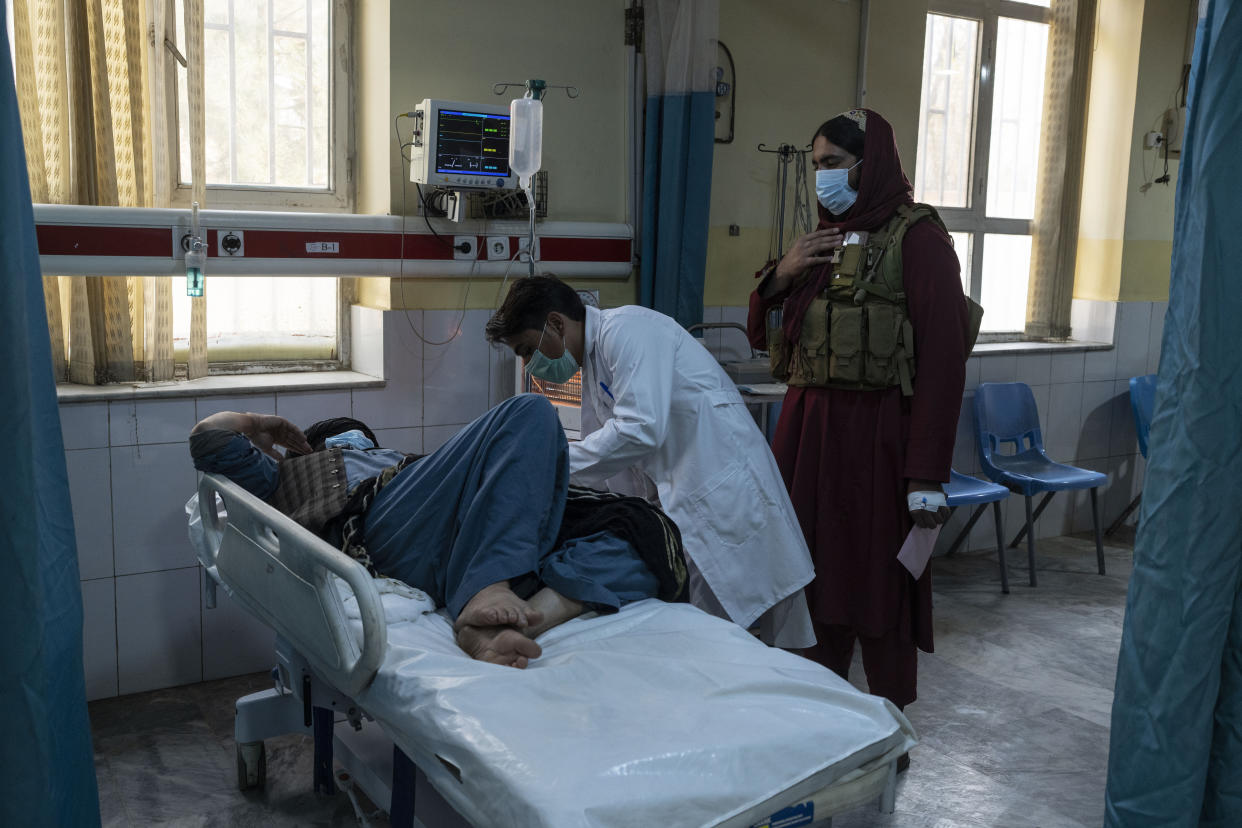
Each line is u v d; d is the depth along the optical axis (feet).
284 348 10.74
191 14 9.12
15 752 4.50
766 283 8.09
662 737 4.28
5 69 4.41
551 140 10.99
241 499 6.12
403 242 10.05
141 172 9.23
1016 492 13.23
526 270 10.78
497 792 4.02
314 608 5.31
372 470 7.03
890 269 7.27
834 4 12.70
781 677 4.88
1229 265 4.51
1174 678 4.72
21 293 4.42
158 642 9.47
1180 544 4.68
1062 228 15.01
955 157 14.85
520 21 10.62
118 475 9.09
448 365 10.61
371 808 7.50
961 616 11.99
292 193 10.51
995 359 14.42
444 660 5.00
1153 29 14.87
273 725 7.59
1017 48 15.07
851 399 7.55
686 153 11.19
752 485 7.55
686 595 6.57
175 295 10.07
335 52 10.53
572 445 7.20
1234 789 4.81
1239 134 4.47
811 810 4.35
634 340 7.20
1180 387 4.70
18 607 4.45
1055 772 8.21
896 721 4.73
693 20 10.93
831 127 7.48
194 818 7.36
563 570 5.95
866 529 7.53
